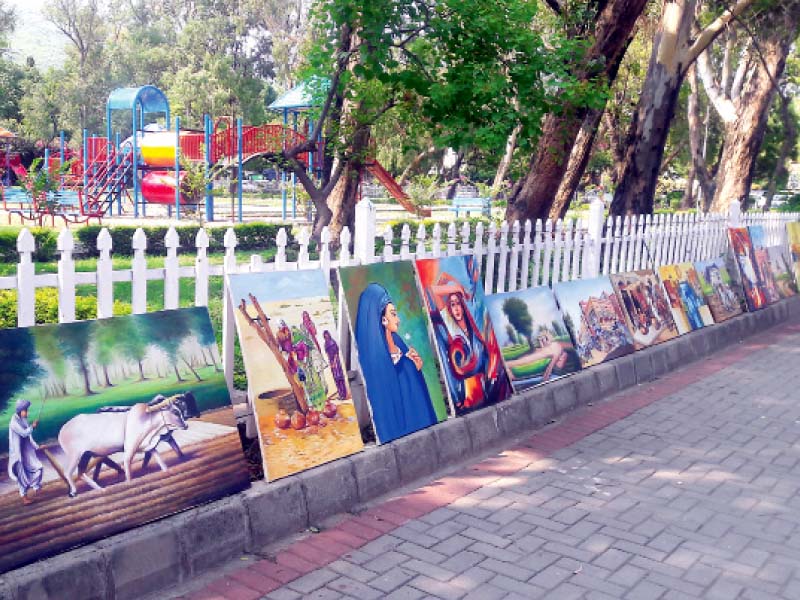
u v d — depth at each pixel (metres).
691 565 4.62
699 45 14.36
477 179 57.47
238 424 5.40
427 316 6.51
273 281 5.31
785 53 21.97
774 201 45.28
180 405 4.43
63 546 3.69
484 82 8.97
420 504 5.36
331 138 12.92
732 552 4.80
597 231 9.24
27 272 3.95
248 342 4.99
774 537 5.03
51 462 3.76
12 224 25.39
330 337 5.56
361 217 6.14
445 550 4.69
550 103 9.66
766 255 13.68
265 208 41.53
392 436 5.71
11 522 3.54
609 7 11.41
